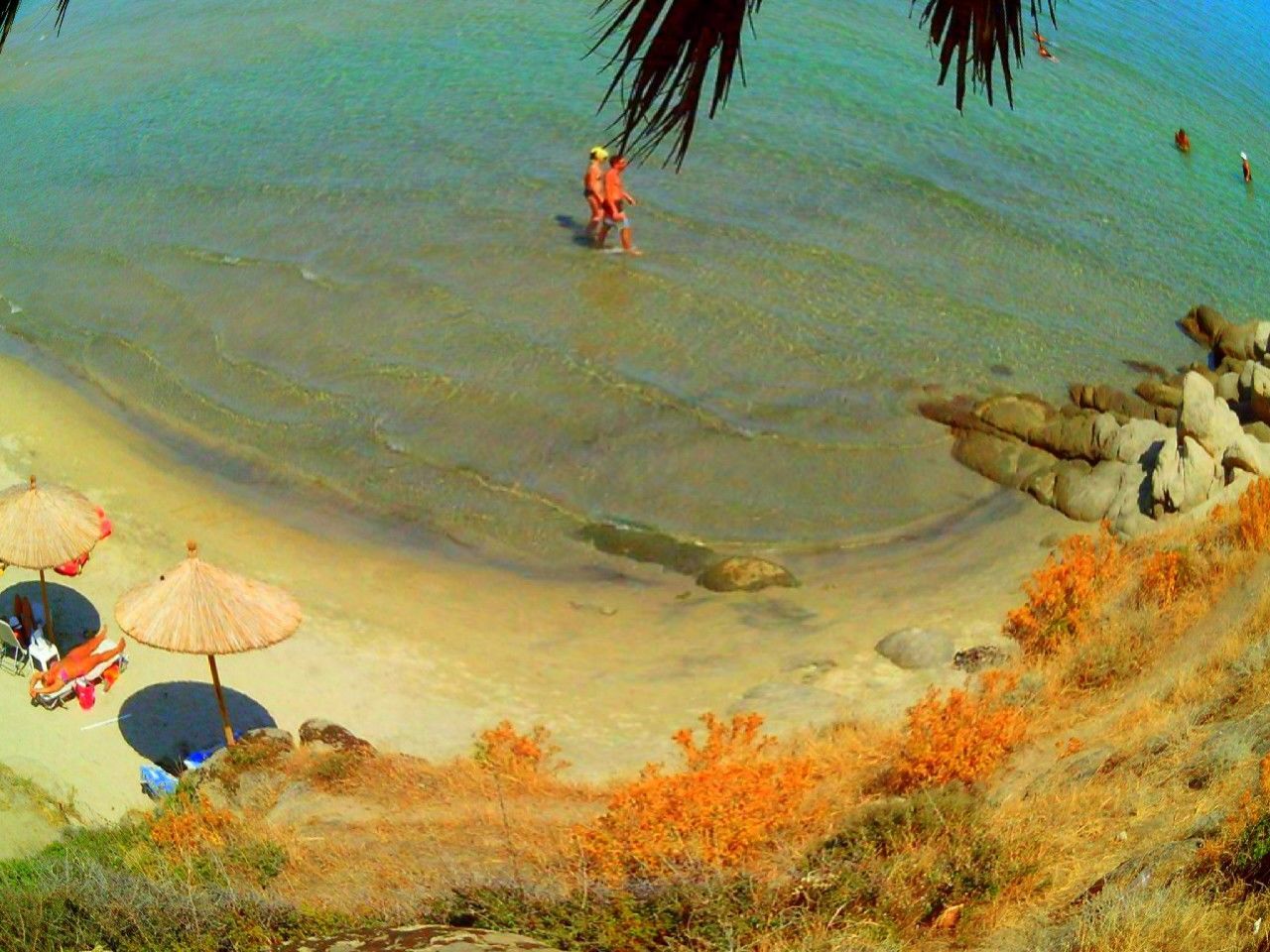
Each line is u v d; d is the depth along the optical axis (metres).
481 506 22.55
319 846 12.89
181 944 9.76
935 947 9.38
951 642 18.39
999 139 36.97
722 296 28.33
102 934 10.02
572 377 25.58
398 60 40.97
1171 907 8.16
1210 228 33.78
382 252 29.98
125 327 27.88
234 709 17.36
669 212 31.70
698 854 10.58
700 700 17.56
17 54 44.53
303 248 30.34
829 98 38.19
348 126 36.59
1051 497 22.41
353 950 7.39
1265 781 9.23
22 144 37.34
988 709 15.18
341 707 17.52
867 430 24.45
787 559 21.34
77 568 20.05
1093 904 8.79
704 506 22.53
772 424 24.47
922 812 11.41
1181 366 27.47
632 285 28.58
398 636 19.20
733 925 9.38
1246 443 20.88
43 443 24.00
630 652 18.98
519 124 36.38
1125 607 17.80
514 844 12.24
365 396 25.28
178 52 43.03
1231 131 40.09
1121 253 32.09
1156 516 20.81
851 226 31.86
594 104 37.41
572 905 9.56
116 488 22.73
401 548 21.59
